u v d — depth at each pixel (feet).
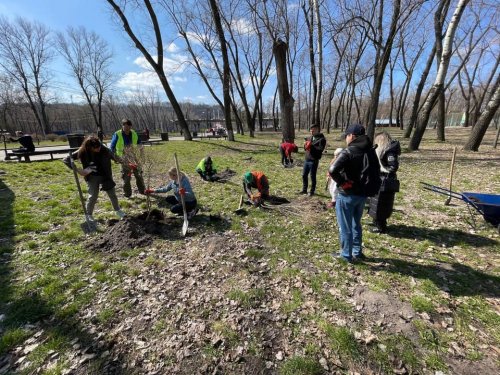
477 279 11.30
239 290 10.94
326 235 15.79
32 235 15.55
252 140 71.26
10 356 8.09
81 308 10.02
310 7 55.11
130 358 8.07
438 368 7.57
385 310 9.69
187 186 17.85
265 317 9.63
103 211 19.39
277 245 14.71
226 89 63.00
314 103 63.10
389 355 8.00
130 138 22.34
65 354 8.16
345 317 9.50
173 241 15.10
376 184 11.31
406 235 15.43
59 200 21.72
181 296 10.69
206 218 18.31
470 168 31.01
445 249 13.80
